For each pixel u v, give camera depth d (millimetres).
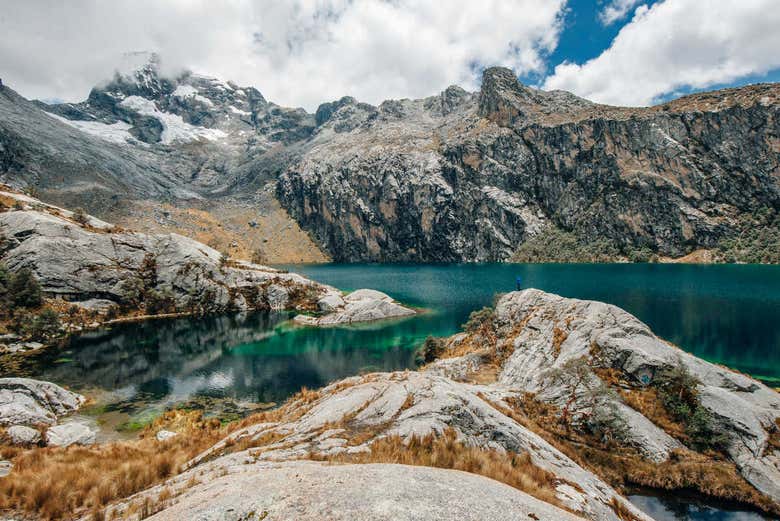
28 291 77312
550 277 159250
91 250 93812
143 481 15258
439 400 19203
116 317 91375
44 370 56250
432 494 9430
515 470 14547
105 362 61188
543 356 40094
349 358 65375
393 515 8219
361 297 110500
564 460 19141
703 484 25047
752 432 27125
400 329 85938
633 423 29266
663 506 23875
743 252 184250
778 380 49812
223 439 22438
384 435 16297
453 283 155000
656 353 34625
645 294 110500
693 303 96250
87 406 43750
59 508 12305
